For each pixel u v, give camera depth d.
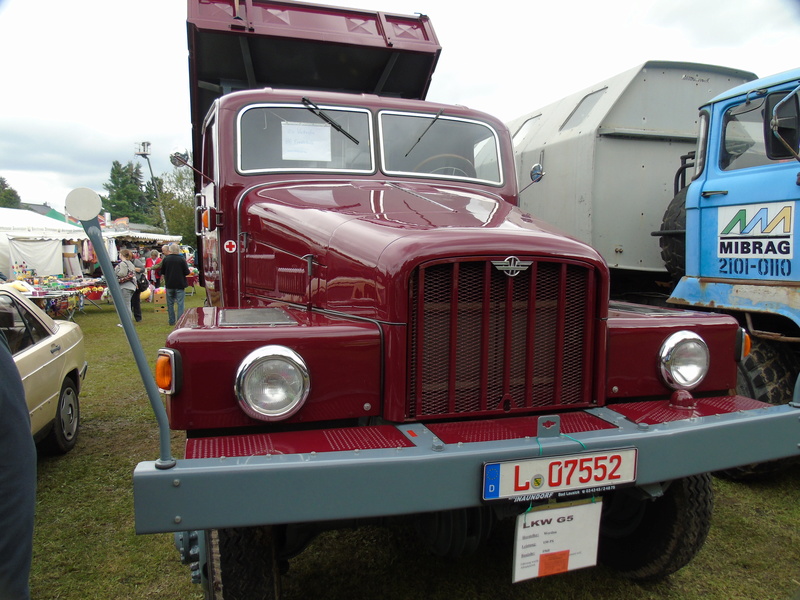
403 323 1.92
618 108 4.90
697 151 4.12
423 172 3.43
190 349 1.80
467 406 2.03
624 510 2.68
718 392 2.39
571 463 1.79
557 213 5.39
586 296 2.12
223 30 4.06
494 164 3.62
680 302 4.15
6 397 1.59
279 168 3.31
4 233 14.38
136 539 3.00
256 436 1.81
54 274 15.33
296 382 1.83
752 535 2.99
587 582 2.63
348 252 2.16
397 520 2.13
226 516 1.56
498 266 1.97
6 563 1.58
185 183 35.69
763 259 3.57
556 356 2.10
